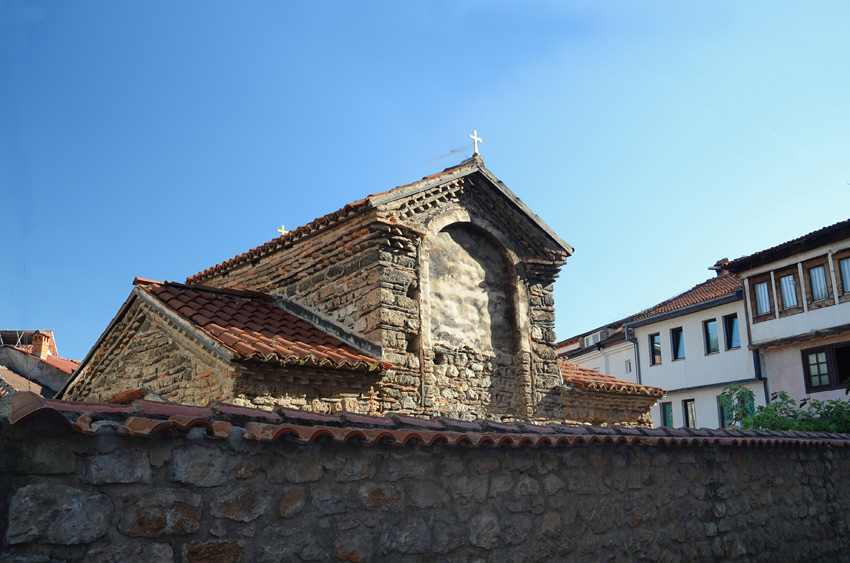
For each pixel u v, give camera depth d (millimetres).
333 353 10320
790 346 26141
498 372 12688
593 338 38062
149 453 3949
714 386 29125
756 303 27328
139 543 3805
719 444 7883
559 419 13148
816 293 25281
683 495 7395
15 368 25391
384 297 11047
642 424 14719
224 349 9250
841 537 9430
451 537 5305
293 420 4961
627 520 6730
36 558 3426
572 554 6141
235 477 4281
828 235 24703
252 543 4258
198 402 9836
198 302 11453
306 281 12500
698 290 33562
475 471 5625
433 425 5938
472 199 12984
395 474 5098
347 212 11320
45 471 3537
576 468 6441
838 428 15305
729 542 7734
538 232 13586
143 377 11367
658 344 32875
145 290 11414
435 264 12219
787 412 17031
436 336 11844
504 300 13281
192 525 4027
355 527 4770
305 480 4602
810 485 9234
